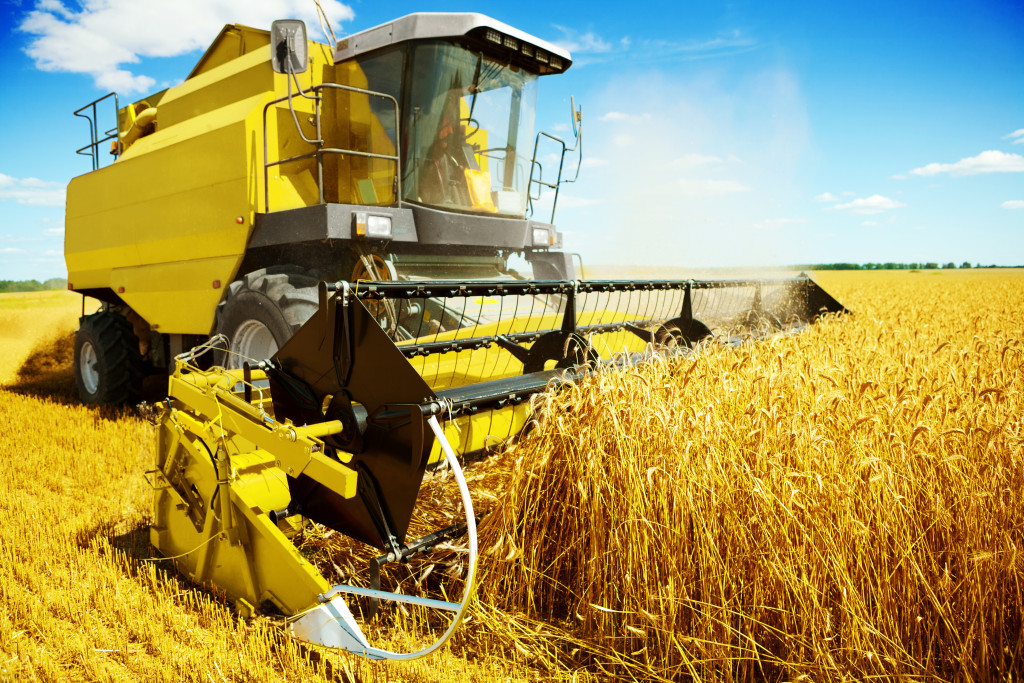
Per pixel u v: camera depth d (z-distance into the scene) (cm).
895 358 456
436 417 217
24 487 409
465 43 496
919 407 289
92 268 681
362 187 512
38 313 1805
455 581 260
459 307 488
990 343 530
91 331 651
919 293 2055
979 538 226
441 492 285
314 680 220
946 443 258
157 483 305
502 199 547
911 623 224
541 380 300
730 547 227
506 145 560
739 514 231
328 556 280
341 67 531
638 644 231
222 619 249
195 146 518
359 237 430
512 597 255
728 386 297
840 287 2692
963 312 1185
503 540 253
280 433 232
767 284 567
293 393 269
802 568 215
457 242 478
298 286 436
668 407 261
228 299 470
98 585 278
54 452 474
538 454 265
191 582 286
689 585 229
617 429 245
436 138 496
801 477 234
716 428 247
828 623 212
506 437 321
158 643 235
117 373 641
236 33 581
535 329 394
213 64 612
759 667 225
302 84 509
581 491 243
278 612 251
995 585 222
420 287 266
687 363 305
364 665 224
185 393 292
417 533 279
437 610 255
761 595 224
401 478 223
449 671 223
